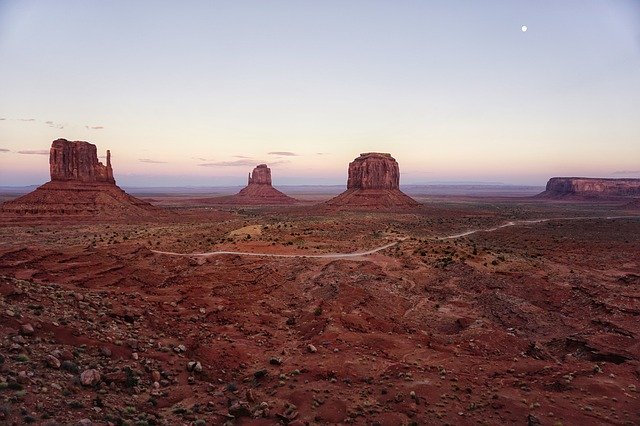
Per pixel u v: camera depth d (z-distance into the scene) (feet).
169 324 84.38
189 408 52.24
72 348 58.49
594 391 64.69
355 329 99.14
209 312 103.19
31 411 39.24
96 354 59.82
